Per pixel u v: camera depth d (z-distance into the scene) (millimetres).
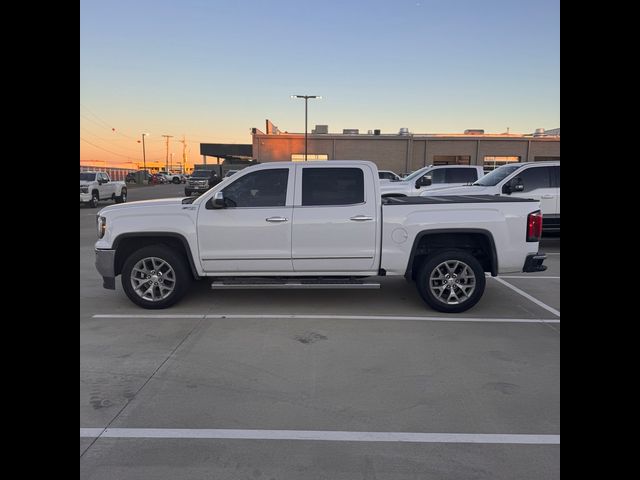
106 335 5211
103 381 4055
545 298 6953
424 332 5391
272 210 6047
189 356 4633
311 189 6113
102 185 24625
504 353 4746
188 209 6098
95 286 7543
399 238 6043
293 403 3697
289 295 7035
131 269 6141
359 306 6461
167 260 6129
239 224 6035
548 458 3004
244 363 4469
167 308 6273
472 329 5508
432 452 3070
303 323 5688
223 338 5145
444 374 4246
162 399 3748
